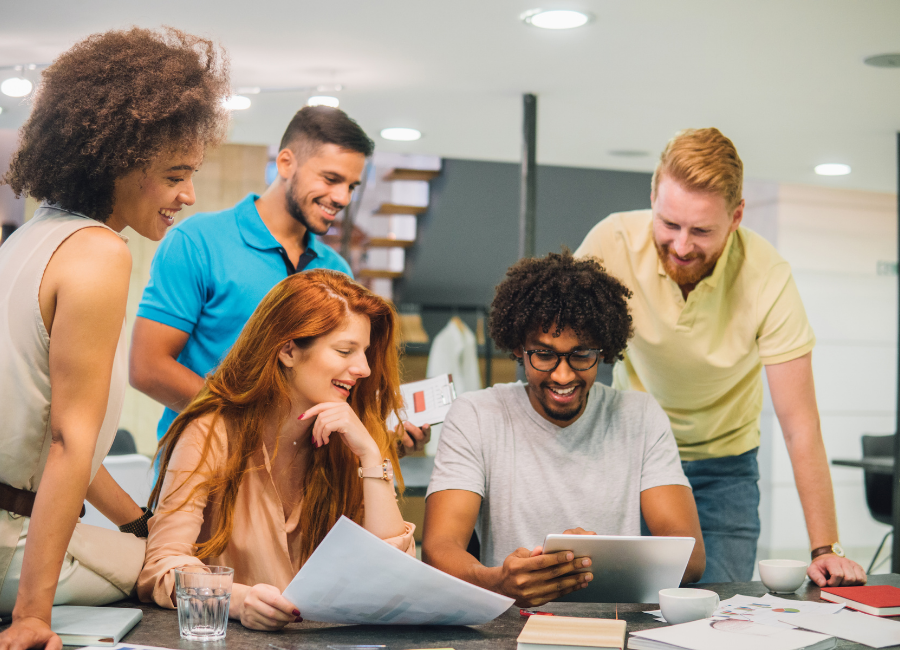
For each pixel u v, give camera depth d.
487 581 1.37
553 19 2.48
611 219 2.30
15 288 1.13
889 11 2.32
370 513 1.46
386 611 1.21
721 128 3.58
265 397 1.47
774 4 2.30
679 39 2.60
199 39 1.27
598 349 1.68
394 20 2.51
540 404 1.73
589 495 1.70
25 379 1.12
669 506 1.67
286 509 1.54
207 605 1.15
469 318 5.99
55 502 1.09
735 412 2.27
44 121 1.15
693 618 1.26
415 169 5.66
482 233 5.88
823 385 5.40
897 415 3.49
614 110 3.36
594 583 1.38
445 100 3.31
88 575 1.28
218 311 2.08
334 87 3.17
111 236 1.16
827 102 3.16
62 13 2.51
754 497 2.30
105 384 1.13
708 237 1.96
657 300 2.14
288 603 1.20
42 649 1.05
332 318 1.46
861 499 5.39
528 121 3.20
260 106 3.42
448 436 1.73
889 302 5.50
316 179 2.11
